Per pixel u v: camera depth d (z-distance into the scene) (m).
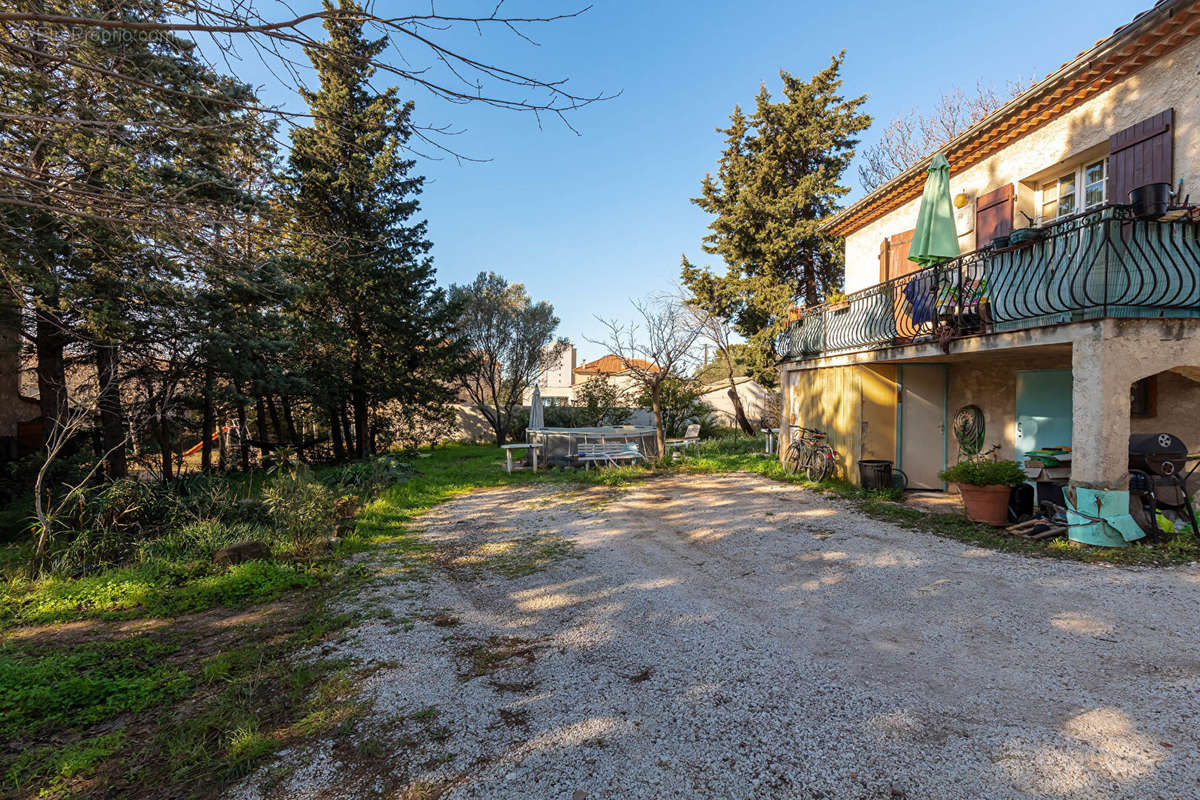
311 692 3.64
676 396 22.78
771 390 22.45
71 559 6.61
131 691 3.68
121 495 7.55
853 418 10.53
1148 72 6.64
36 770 2.89
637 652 4.03
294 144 4.01
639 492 11.52
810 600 4.97
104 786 2.78
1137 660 3.55
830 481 11.12
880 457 10.37
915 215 10.89
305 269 14.32
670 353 16.36
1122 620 4.16
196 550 7.00
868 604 4.80
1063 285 6.21
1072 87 7.31
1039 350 7.25
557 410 27.75
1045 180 8.41
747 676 3.58
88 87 3.96
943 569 5.60
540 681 3.64
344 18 2.74
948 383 10.52
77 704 3.57
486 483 13.76
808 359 12.44
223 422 15.55
